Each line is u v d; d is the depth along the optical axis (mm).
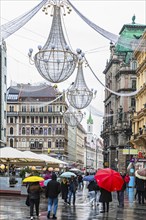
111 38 18469
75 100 29984
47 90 125312
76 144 180625
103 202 22188
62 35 18766
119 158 93250
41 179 18781
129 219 19766
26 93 125562
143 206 27281
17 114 124938
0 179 34188
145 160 53438
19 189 33750
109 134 102688
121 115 94125
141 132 62781
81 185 61781
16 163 42938
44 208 24438
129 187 55719
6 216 19625
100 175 20891
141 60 68812
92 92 30109
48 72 19281
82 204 28250
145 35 54406
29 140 124750
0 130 72875
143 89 64625
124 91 93500
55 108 124000
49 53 18812
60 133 124250
